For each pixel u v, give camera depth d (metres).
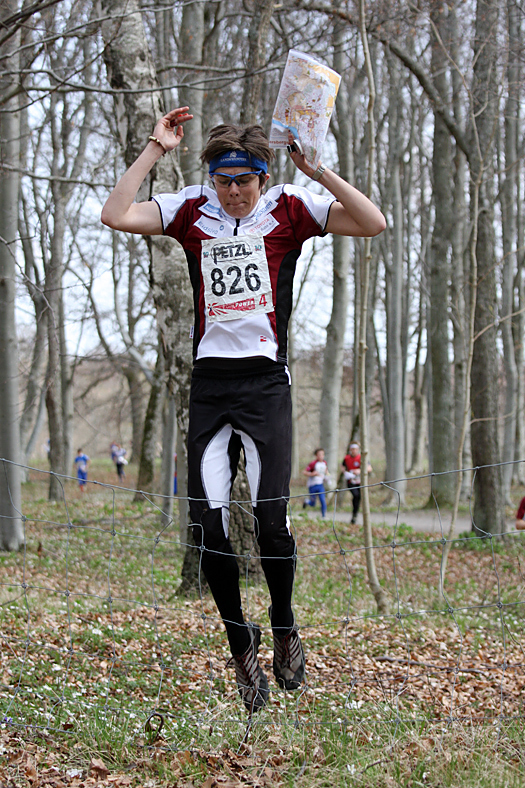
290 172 22.19
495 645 7.09
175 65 9.36
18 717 4.23
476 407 14.45
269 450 3.27
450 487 21.61
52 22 9.23
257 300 3.28
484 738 3.76
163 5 10.02
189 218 3.41
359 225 3.31
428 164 26.97
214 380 3.36
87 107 18.75
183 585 9.21
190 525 3.40
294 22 13.17
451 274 21.92
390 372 24.27
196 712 4.48
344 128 18.53
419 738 3.79
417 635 7.40
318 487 19.89
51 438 22.67
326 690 5.22
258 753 3.67
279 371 3.35
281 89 3.22
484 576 11.30
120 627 7.09
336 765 3.55
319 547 14.41
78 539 14.49
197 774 3.49
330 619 7.96
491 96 12.84
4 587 8.42
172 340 8.57
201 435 3.37
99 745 3.84
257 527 3.29
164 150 3.45
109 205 3.31
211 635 6.98
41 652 5.88
